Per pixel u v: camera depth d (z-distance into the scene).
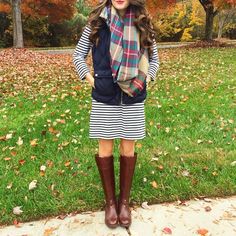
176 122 5.44
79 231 3.00
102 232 2.98
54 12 29.56
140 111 2.95
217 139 4.75
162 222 3.09
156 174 3.81
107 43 2.76
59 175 3.83
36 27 32.22
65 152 4.40
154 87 7.93
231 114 5.85
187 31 37.62
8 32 31.59
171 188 3.52
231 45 22.33
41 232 2.99
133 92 2.79
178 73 10.15
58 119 5.52
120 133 2.97
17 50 20.25
